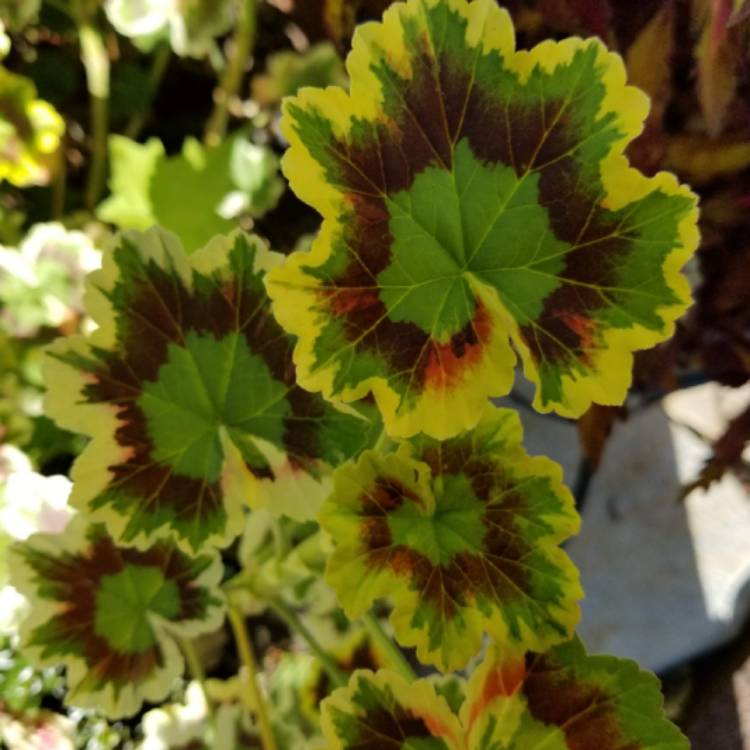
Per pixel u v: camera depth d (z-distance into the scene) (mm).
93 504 153
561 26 193
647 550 343
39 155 252
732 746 330
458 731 140
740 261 210
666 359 219
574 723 138
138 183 256
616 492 351
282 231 301
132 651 191
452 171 107
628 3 196
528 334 112
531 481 139
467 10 102
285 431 157
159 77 301
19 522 214
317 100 101
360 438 153
